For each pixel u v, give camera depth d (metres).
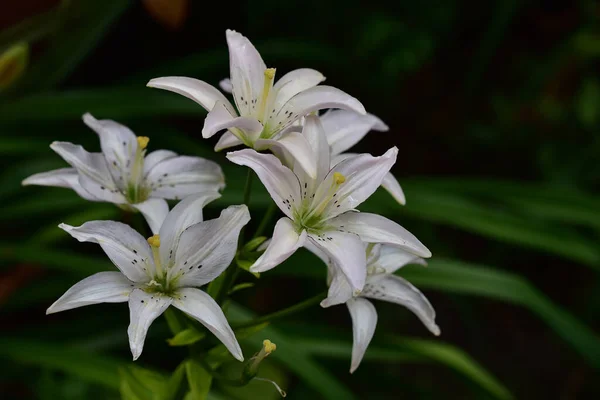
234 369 1.44
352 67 1.91
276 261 1.05
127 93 1.45
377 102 2.05
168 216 1.09
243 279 1.73
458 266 1.37
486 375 1.36
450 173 2.14
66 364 1.30
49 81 1.51
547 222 1.44
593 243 1.43
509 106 2.10
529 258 2.06
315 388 1.31
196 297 1.08
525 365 1.90
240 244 1.12
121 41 1.91
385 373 1.76
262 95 1.11
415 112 2.17
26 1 1.50
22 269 1.44
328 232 1.09
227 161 1.49
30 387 1.44
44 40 1.56
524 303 1.37
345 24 1.91
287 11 1.89
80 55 1.50
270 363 1.46
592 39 1.98
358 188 1.10
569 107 2.04
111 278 1.08
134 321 1.05
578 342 1.38
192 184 1.16
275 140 1.08
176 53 1.96
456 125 2.16
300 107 1.10
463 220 1.41
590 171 1.96
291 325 1.38
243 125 1.08
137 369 1.16
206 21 1.94
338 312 1.85
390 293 1.13
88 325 1.44
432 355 1.35
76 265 1.34
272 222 1.66
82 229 1.07
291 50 1.72
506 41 2.16
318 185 1.10
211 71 1.77
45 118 1.42
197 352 1.13
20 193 1.42
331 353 1.37
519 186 1.47
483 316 1.97
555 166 1.98
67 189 1.39
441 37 2.00
